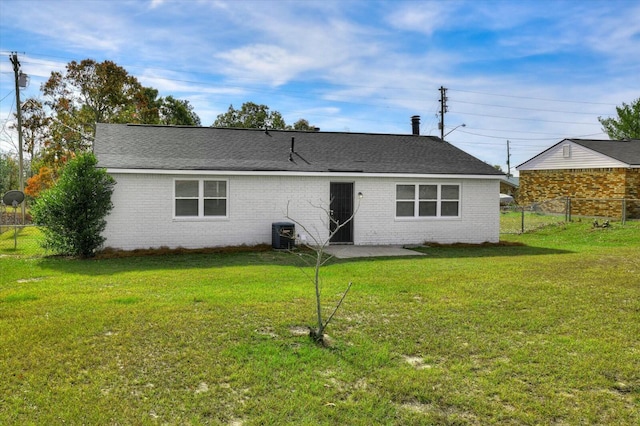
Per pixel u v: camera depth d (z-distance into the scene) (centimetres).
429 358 548
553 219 2584
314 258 1333
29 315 690
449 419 414
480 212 1775
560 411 427
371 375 500
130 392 457
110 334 613
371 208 1664
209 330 629
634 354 562
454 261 1283
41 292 845
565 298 822
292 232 1500
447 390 468
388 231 1684
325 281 972
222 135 1798
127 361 525
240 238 1542
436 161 1823
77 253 1346
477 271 1097
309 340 598
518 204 3222
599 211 2583
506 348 580
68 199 1304
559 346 588
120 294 834
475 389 471
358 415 420
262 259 1317
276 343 587
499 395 459
